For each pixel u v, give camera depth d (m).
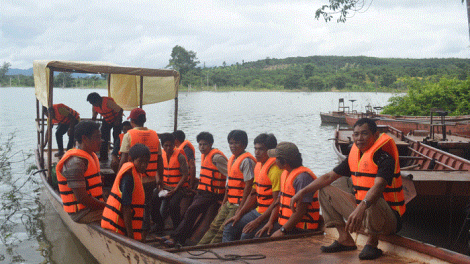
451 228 7.17
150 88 9.51
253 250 3.88
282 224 4.48
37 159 9.45
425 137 13.73
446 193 6.82
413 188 6.25
